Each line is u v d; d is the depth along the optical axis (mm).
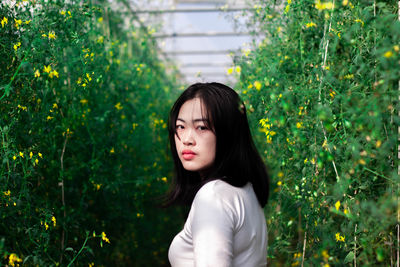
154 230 4285
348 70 1449
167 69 6332
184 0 5945
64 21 2066
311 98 1555
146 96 3756
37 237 1718
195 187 1314
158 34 5730
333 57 1576
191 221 1019
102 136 2752
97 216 2859
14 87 1694
